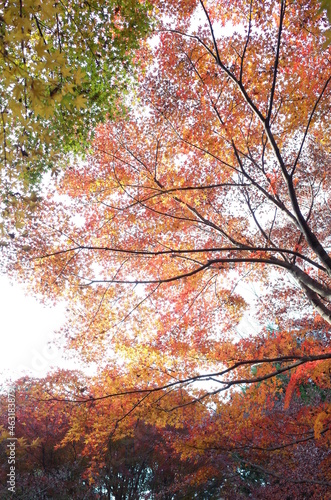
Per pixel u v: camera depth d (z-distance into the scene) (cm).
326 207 1211
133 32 644
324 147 1063
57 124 632
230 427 794
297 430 812
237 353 802
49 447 1361
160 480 1571
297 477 910
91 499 1364
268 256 805
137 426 1435
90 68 619
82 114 647
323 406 739
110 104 709
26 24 264
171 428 1388
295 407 1034
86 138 698
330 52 750
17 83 271
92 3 584
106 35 631
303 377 775
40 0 264
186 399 768
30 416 1302
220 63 660
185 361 788
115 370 785
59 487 1292
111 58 650
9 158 355
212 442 815
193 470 1460
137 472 1573
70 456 1391
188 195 880
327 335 834
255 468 1105
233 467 1086
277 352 799
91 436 766
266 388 792
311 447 926
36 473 1388
